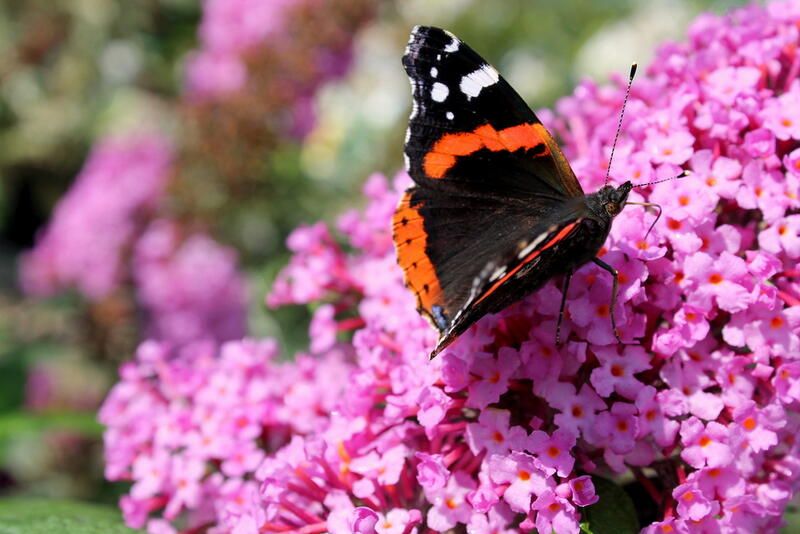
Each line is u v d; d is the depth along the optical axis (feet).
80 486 1.40
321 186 1.53
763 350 0.78
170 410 0.89
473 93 0.80
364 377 0.81
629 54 1.72
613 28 1.80
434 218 0.79
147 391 0.90
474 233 0.79
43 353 1.47
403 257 0.79
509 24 1.90
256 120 1.37
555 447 0.76
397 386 0.80
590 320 0.78
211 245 1.46
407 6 1.74
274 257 1.42
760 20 0.87
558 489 0.75
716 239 0.79
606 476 0.81
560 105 0.91
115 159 1.55
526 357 0.78
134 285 1.50
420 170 0.79
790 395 0.77
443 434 0.80
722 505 0.77
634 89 0.88
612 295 0.77
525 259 0.74
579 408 0.77
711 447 0.76
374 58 1.69
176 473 0.86
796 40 0.86
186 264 1.45
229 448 0.85
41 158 1.89
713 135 0.82
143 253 1.46
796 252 0.79
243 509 0.83
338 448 0.81
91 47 1.77
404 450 0.80
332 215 1.47
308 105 1.41
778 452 0.79
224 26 1.40
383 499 0.80
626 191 0.77
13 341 1.49
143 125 1.75
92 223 1.49
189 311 1.45
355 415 0.81
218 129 1.37
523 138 0.79
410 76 0.80
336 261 0.91
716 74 0.84
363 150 1.59
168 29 1.75
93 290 1.47
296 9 1.38
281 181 1.45
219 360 0.92
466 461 0.79
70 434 1.39
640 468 0.79
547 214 0.78
